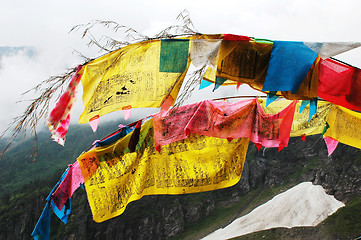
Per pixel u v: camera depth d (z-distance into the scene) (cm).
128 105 356
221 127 536
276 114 545
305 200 7650
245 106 551
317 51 332
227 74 360
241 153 575
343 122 572
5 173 10656
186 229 8100
